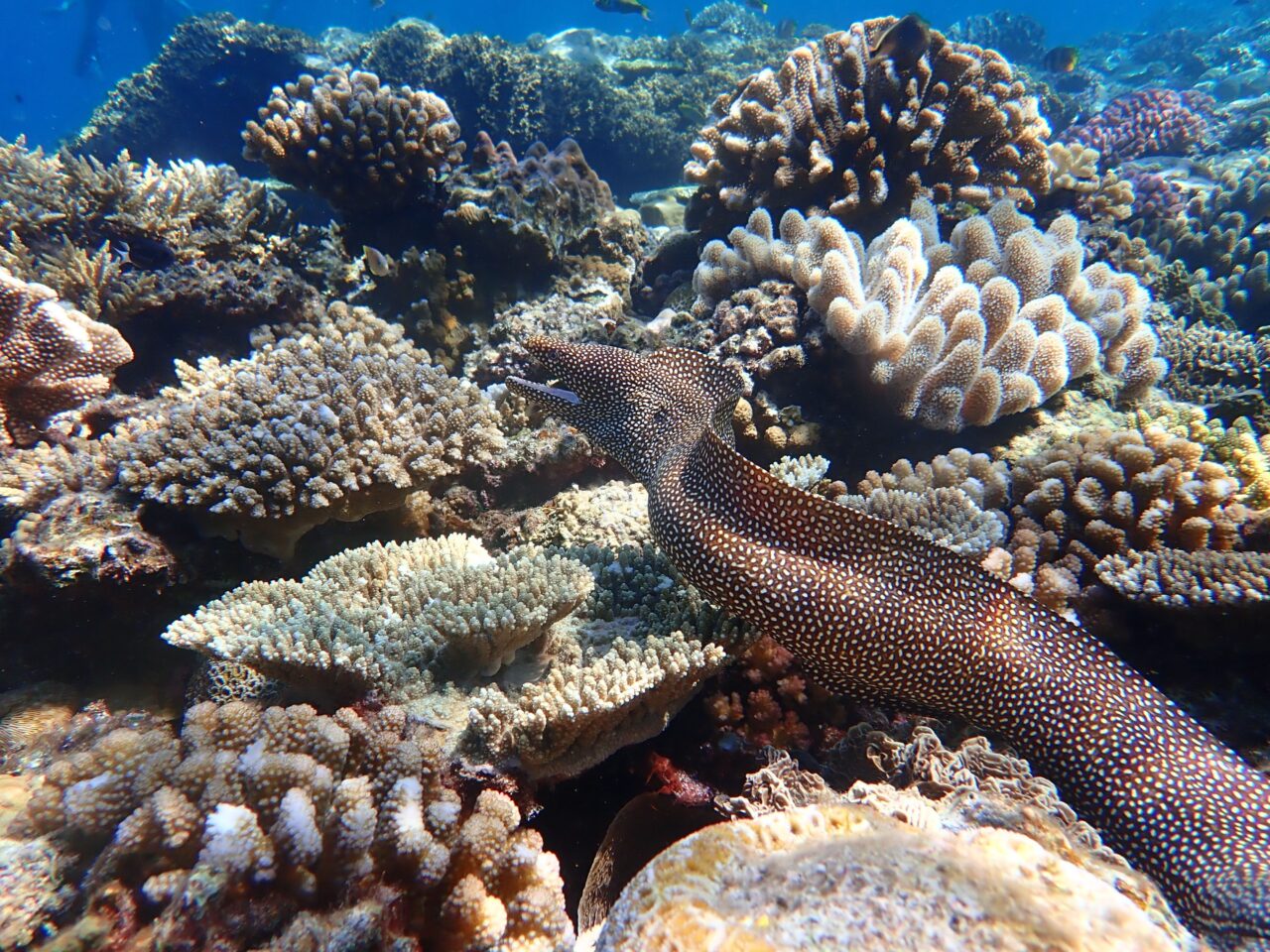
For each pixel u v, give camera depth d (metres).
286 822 0.35
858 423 0.74
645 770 0.49
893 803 0.40
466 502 0.72
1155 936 0.27
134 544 0.57
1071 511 0.60
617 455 0.61
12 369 0.65
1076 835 0.39
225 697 0.52
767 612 0.47
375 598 0.55
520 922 0.39
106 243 0.82
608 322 0.85
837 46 0.86
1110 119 2.12
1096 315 0.79
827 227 0.75
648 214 1.59
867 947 0.26
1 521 0.59
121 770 0.37
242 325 0.85
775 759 0.46
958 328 0.69
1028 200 0.90
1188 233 1.36
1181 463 0.58
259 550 0.62
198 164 1.00
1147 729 0.44
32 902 0.35
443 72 1.92
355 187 0.91
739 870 0.32
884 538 0.46
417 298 0.89
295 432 0.60
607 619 0.54
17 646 0.57
